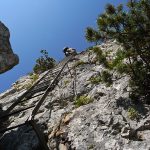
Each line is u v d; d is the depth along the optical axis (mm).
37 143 11789
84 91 15672
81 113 12586
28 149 11688
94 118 11648
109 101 12539
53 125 12914
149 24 11117
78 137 10945
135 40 11203
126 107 11516
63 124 12391
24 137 12641
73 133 11320
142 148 9242
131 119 10781
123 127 10484
